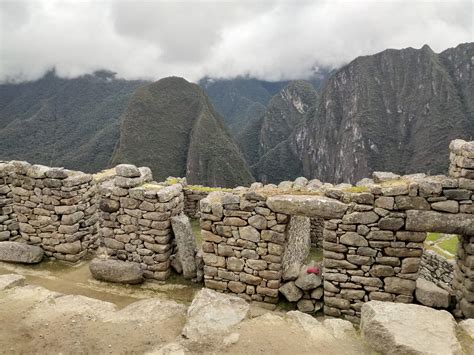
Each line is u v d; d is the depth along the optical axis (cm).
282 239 818
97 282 971
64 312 577
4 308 583
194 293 919
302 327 524
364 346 475
